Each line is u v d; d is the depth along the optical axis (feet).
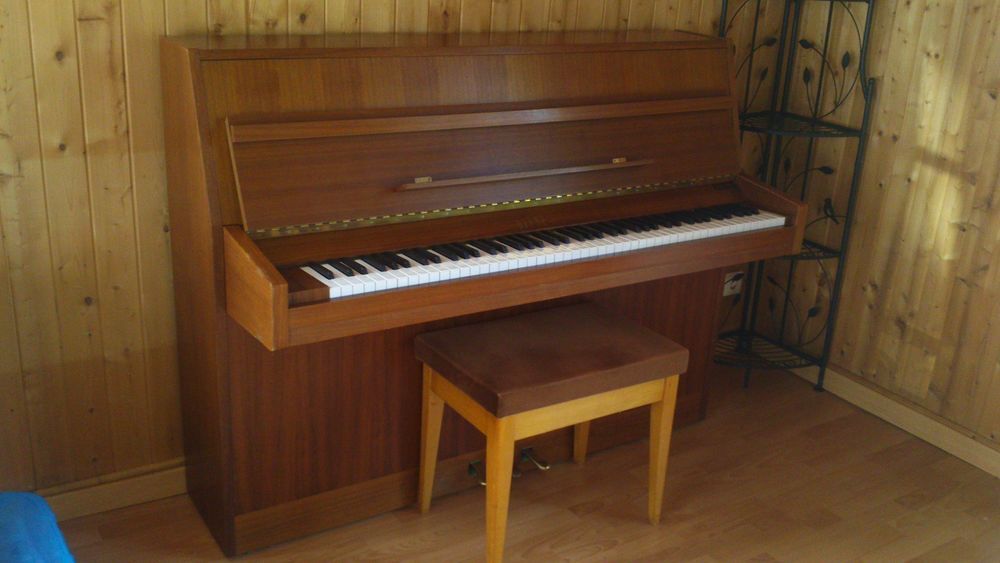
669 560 7.79
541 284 7.14
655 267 7.70
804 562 7.88
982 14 8.77
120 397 7.83
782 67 10.61
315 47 6.81
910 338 9.97
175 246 7.38
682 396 9.75
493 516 7.20
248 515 7.48
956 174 9.23
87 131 7.05
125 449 8.00
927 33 9.25
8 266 7.06
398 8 8.01
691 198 8.52
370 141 6.87
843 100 10.10
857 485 9.05
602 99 8.00
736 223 8.18
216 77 6.41
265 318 6.12
